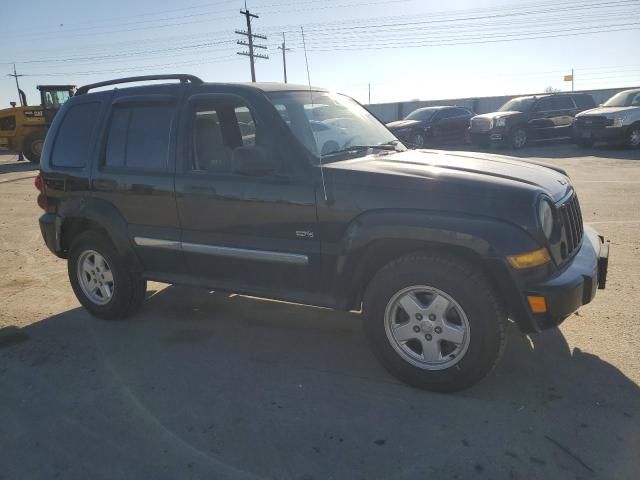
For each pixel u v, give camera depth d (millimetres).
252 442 2893
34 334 4453
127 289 4488
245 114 3912
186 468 2709
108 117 4379
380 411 3123
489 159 3898
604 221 7141
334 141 3859
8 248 7512
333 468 2656
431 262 3109
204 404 3287
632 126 15617
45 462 2812
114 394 3453
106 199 4348
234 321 4555
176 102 4027
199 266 4035
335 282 3445
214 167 3910
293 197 3463
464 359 3115
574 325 4059
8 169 19500
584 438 2789
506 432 2867
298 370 3662
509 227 2945
